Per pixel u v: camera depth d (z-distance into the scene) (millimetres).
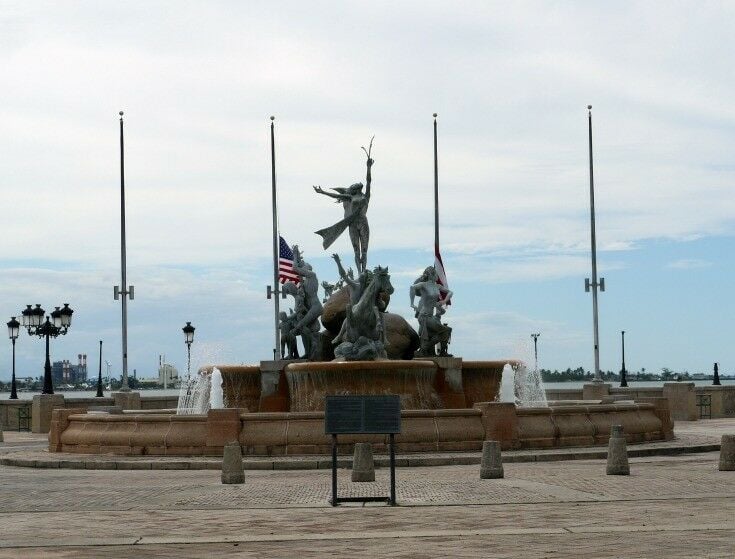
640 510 20297
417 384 39656
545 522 18859
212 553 16078
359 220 46844
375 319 41000
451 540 16953
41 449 39969
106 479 29375
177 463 32594
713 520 18703
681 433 44406
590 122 63219
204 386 44875
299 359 44656
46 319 55938
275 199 64688
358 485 26078
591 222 62375
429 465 31797
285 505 22391
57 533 18484
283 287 46719
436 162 64625
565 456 33312
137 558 15641
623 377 68562
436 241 63938
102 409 48531
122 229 61344
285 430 33969
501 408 34750
